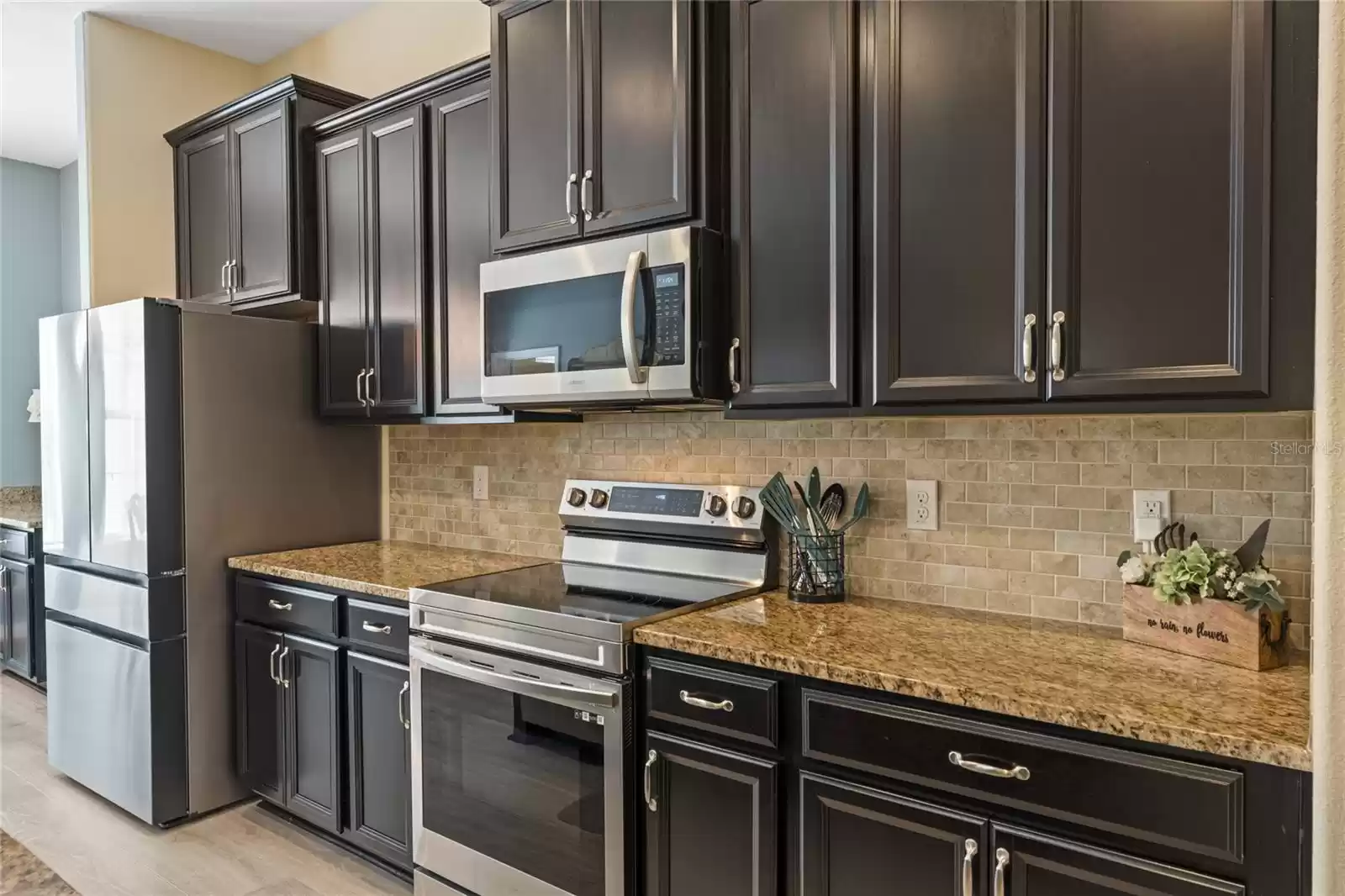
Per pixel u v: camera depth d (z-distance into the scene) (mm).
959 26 1551
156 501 2602
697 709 1629
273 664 2590
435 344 2518
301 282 2869
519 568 2418
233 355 2791
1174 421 1622
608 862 1738
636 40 1955
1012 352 1498
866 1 1666
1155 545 1604
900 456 1965
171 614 2639
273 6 3150
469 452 2924
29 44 3430
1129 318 1380
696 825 1640
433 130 2502
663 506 2301
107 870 2385
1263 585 1402
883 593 2002
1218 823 1114
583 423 2580
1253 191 1268
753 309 1823
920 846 1368
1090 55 1414
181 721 2668
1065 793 1230
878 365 1647
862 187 1673
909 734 1376
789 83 1771
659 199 1914
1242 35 1276
